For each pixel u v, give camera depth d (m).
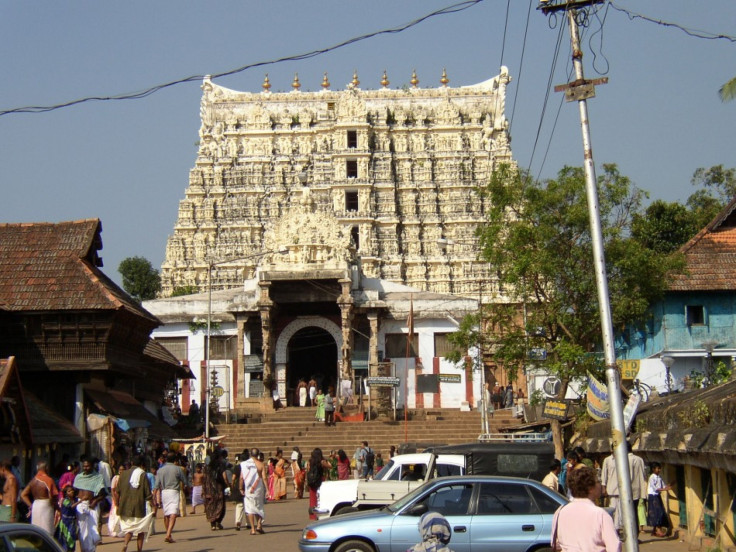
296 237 62.50
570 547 12.77
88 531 22.25
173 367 51.03
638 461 23.36
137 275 128.75
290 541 26.31
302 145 103.56
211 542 26.58
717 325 43.00
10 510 20.86
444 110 103.38
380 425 55.34
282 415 59.28
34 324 36.19
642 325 44.41
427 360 62.81
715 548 21.83
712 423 22.75
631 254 36.19
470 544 18.83
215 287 97.44
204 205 101.25
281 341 64.06
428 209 99.69
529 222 37.34
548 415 34.88
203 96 107.69
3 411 28.55
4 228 39.31
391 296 63.94
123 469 27.30
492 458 24.81
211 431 55.00
